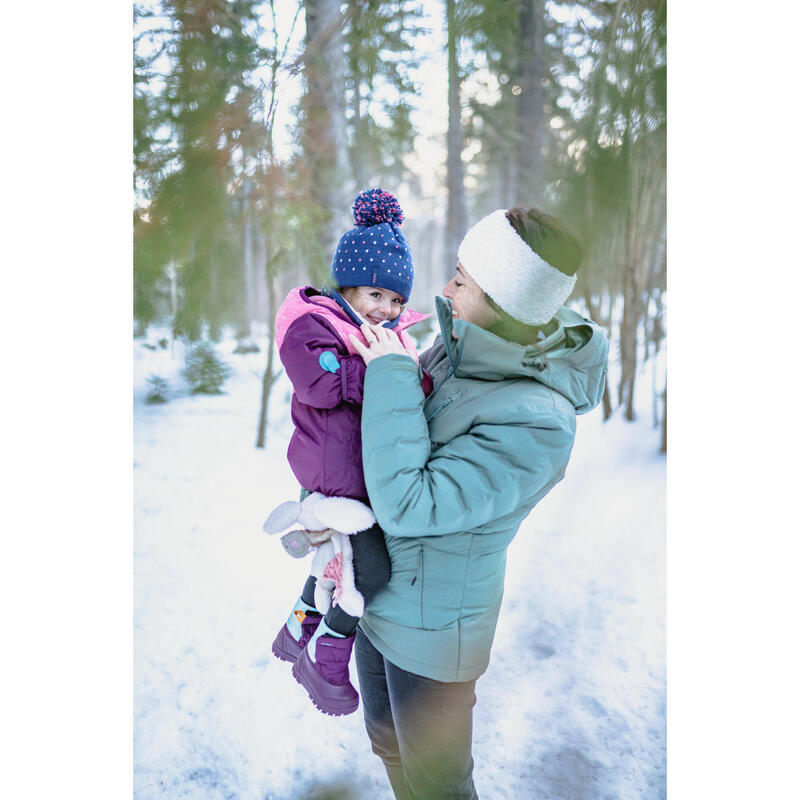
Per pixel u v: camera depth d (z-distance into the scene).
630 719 2.01
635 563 2.41
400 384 1.30
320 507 1.42
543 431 1.29
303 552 1.47
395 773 1.62
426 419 1.39
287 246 1.64
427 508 1.27
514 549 2.54
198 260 1.64
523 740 1.96
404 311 1.69
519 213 1.37
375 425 1.30
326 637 1.49
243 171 1.58
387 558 1.42
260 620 2.41
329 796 1.90
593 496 2.68
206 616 2.39
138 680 2.17
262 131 1.58
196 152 1.56
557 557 2.46
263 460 3.19
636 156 1.78
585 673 2.12
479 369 1.35
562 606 2.33
